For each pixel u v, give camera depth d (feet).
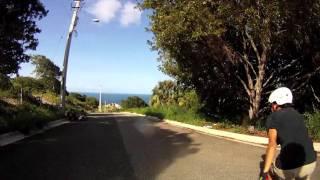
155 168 39.24
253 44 76.13
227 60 84.38
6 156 45.73
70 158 44.52
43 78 231.91
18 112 85.40
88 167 39.42
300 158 19.20
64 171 37.47
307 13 65.31
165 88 174.09
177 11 69.36
